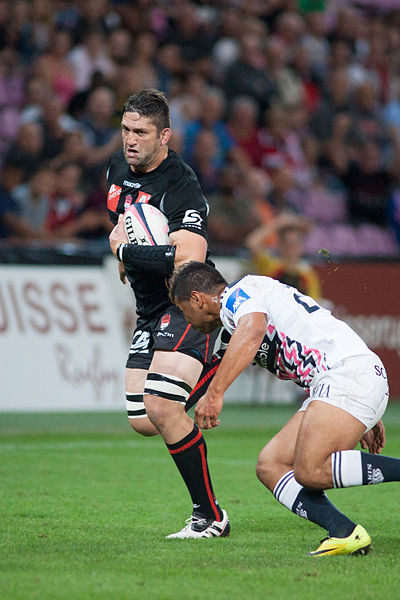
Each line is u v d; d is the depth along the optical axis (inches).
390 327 1749.5
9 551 562.3
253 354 551.2
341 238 2020.2
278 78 2159.2
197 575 496.1
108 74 1930.4
